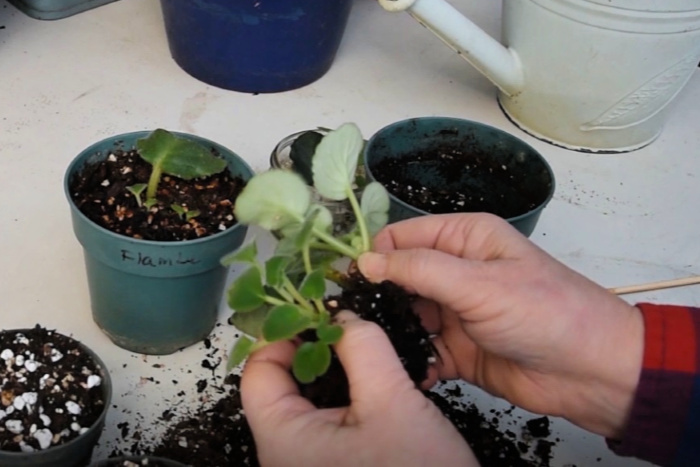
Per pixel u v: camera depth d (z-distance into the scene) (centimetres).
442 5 59
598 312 39
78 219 44
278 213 38
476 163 56
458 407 48
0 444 41
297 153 55
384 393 34
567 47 60
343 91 68
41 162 57
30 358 44
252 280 36
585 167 65
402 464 33
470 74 73
